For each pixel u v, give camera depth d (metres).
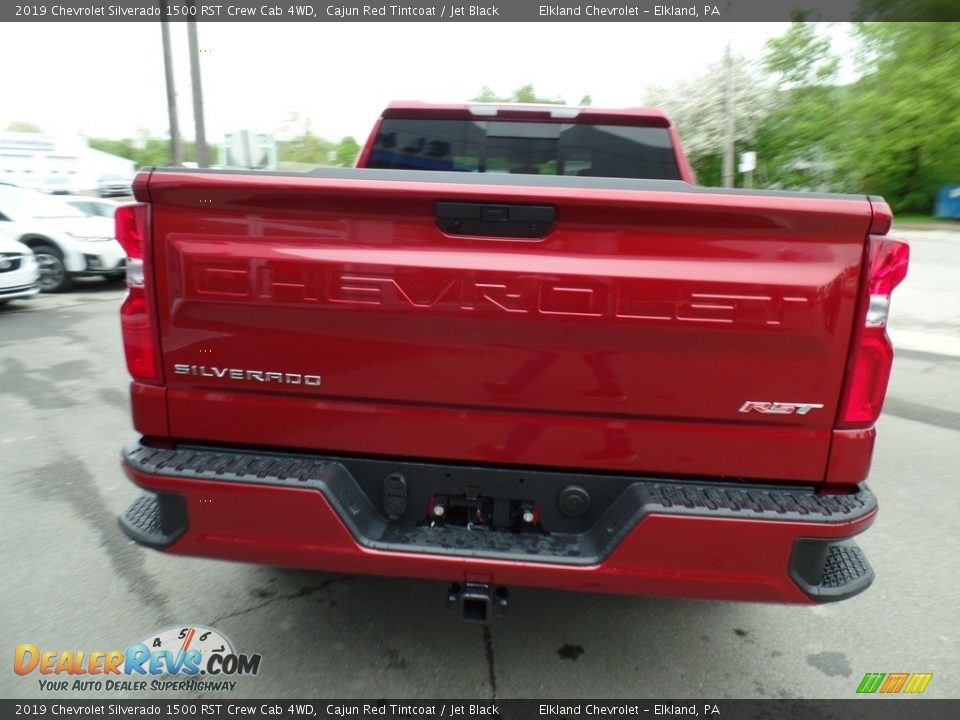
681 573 2.07
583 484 2.20
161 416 2.28
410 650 2.72
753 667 2.68
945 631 2.94
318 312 2.10
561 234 2.00
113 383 6.49
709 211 1.92
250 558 2.22
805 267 1.95
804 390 2.02
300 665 2.62
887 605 3.13
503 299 2.03
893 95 31.34
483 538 2.21
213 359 2.19
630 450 2.13
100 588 3.11
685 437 2.11
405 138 3.75
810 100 36.12
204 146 15.05
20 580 3.16
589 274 2.00
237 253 2.09
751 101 36.25
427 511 2.28
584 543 2.19
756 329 1.97
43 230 11.73
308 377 2.17
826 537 2.02
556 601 3.08
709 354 2.02
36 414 5.55
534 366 2.08
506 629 2.87
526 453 2.17
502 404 2.12
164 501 2.23
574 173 3.76
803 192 1.95
